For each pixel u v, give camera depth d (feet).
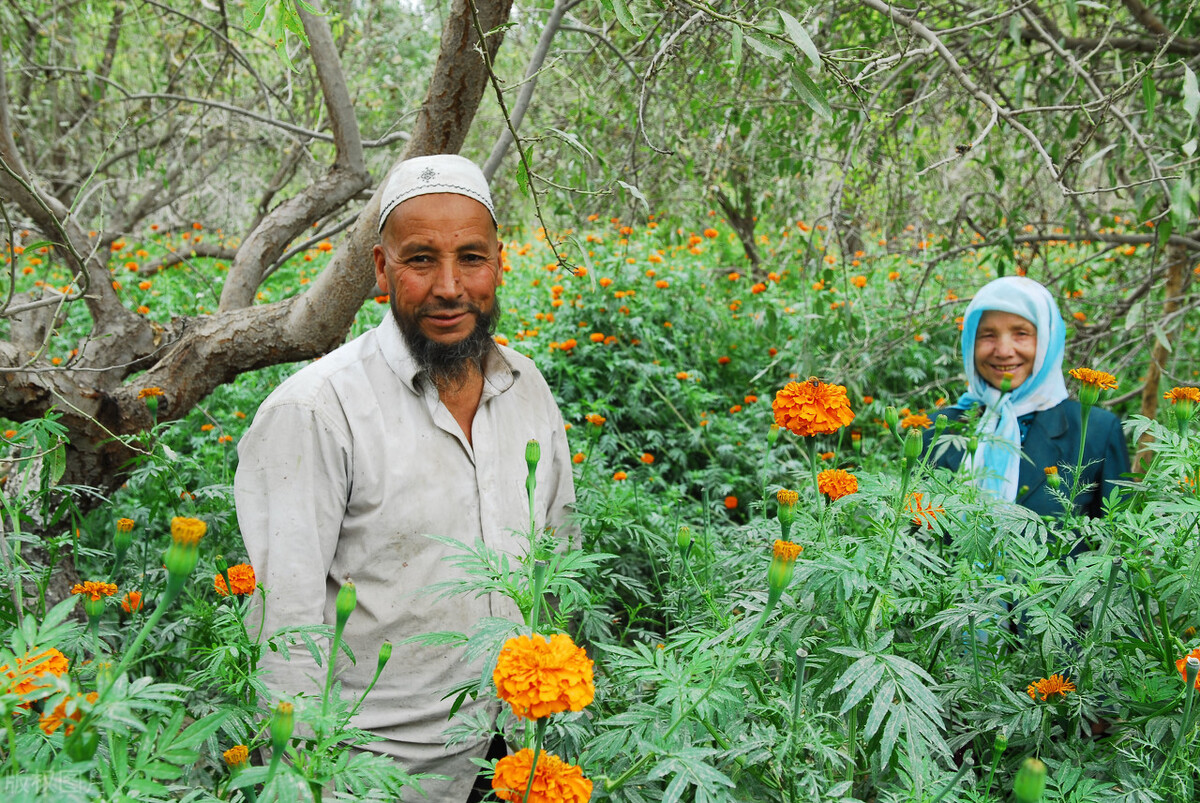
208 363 9.30
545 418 6.81
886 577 4.64
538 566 4.53
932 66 12.93
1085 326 15.21
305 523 5.76
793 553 3.92
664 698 4.12
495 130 20.10
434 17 23.24
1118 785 4.46
